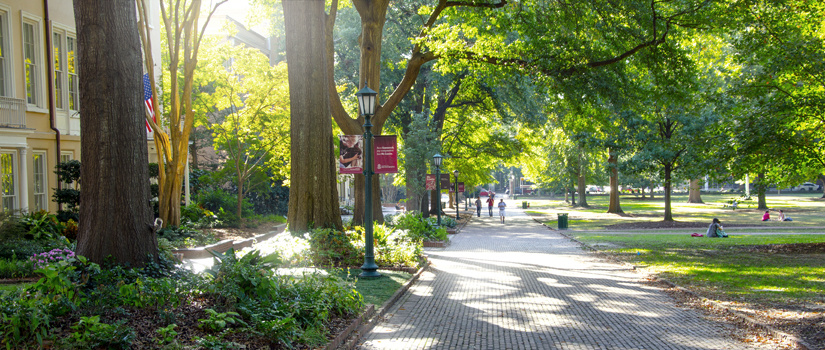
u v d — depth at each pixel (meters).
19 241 12.88
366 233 12.68
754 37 18.17
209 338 5.77
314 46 15.63
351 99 33.41
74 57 21.34
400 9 30.53
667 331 7.95
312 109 15.62
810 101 17.09
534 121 32.84
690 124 30.75
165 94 24.97
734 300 9.84
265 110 25.91
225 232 22.05
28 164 18.56
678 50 19.66
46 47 19.61
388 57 30.42
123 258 8.24
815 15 17.70
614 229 31.42
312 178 15.60
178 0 18.84
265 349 6.01
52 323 5.71
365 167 13.06
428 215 41.66
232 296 7.00
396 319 8.71
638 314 9.12
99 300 6.37
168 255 9.23
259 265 7.98
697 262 15.49
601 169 66.62
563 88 20.05
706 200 71.69
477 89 30.86
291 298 7.69
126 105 8.46
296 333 6.54
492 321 8.61
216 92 25.88
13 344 5.18
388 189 75.75
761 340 7.31
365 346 7.11
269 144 26.84
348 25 32.16
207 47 24.94
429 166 35.88
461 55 20.81
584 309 9.55
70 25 21.03
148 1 24.12
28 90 19.08
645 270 14.25
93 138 8.30
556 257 18.02
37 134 19.02
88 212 8.29
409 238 17.56
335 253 13.95
